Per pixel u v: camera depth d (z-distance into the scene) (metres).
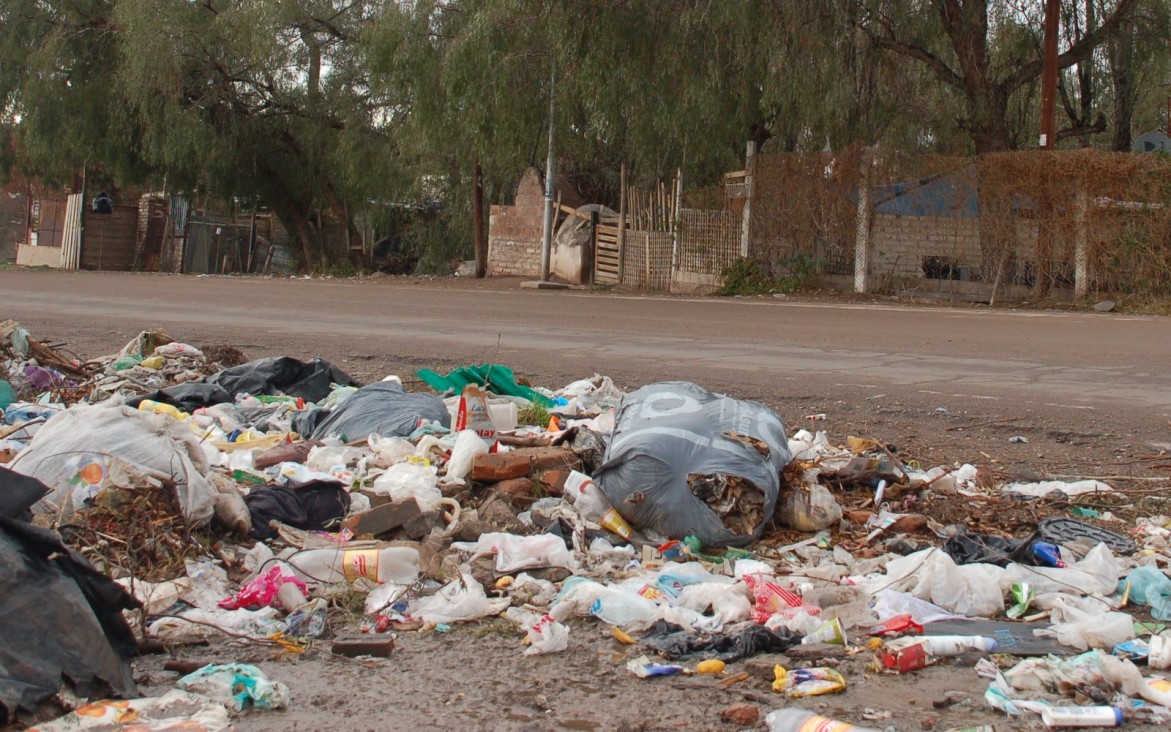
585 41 22.53
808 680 3.43
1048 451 7.01
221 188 36.38
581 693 3.38
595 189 31.75
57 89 34.75
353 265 37.53
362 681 3.48
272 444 6.71
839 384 9.60
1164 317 17.23
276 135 35.75
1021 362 11.16
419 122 27.75
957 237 21.34
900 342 13.10
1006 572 4.38
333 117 34.72
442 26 27.27
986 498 5.78
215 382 8.80
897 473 5.84
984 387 9.42
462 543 4.80
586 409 8.13
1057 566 4.63
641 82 22.50
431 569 4.41
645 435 5.21
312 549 4.48
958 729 3.08
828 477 5.78
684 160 23.89
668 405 5.54
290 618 3.97
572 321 16.00
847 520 5.34
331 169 35.44
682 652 3.69
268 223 41.00
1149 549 4.89
